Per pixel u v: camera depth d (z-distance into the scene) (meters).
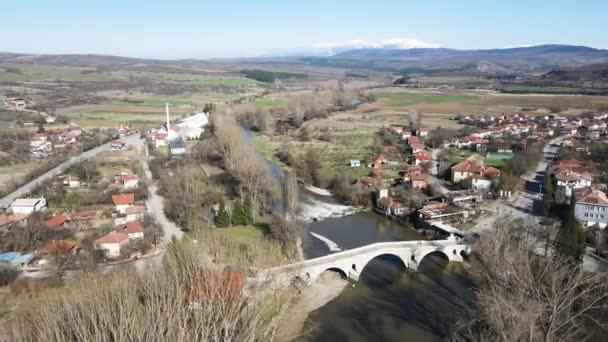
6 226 118.38
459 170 178.50
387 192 159.38
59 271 94.38
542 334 63.09
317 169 194.12
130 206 137.62
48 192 149.25
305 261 105.00
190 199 142.25
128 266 96.56
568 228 97.25
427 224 137.50
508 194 159.88
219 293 64.31
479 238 114.19
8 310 77.81
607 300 74.25
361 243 127.81
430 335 83.56
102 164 194.25
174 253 85.12
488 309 68.81
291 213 133.38
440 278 107.38
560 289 70.50
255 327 62.53
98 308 57.22
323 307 94.19
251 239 119.12
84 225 124.06
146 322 53.12
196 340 50.91
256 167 162.75
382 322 88.31
